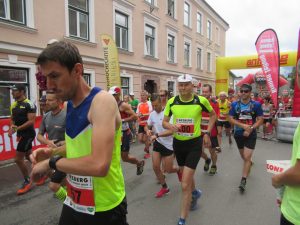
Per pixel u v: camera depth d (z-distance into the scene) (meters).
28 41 8.18
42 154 1.62
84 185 1.54
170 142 4.15
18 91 4.51
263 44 10.27
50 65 1.29
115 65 8.78
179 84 3.58
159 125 4.53
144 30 14.43
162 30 16.27
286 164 1.79
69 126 1.50
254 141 4.71
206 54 23.78
